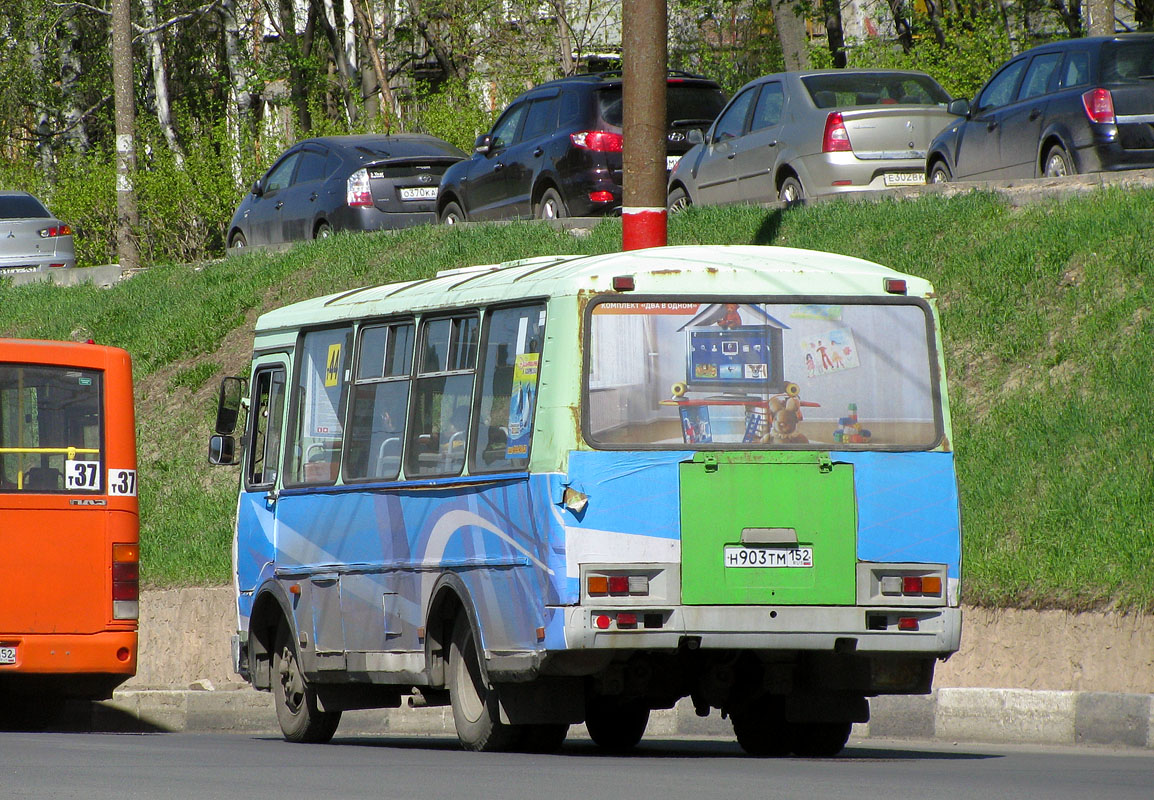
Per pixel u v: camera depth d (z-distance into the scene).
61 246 99.50
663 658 30.81
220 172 102.69
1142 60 55.81
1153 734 33.06
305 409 38.09
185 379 70.06
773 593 29.59
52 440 41.84
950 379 48.03
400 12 129.25
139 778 25.00
